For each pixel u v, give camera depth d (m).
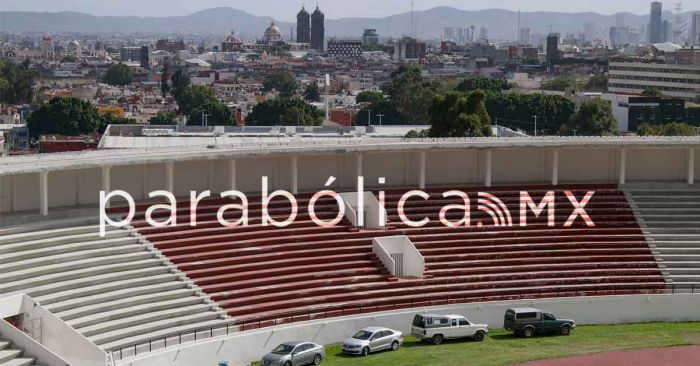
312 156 84.31
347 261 75.00
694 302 77.25
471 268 77.19
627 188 89.12
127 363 57.47
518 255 79.38
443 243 79.06
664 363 65.44
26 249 63.59
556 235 82.31
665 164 92.75
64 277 62.59
